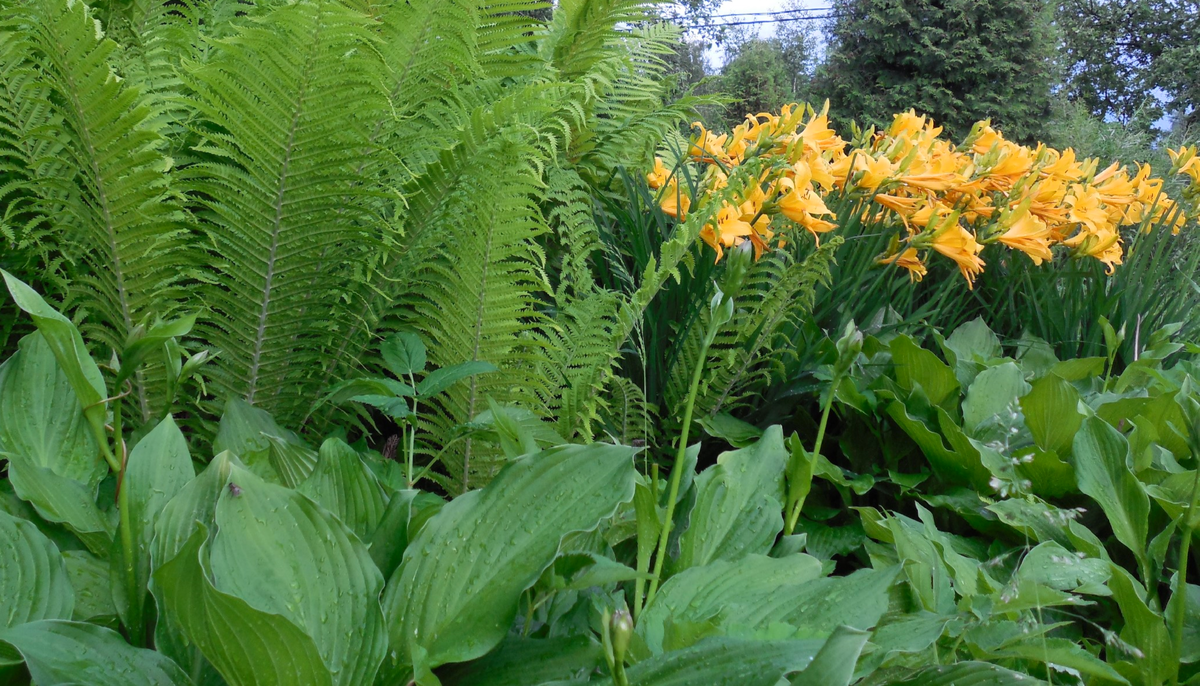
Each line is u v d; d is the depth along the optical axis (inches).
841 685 26.8
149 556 39.3
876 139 101.3
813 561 44.3
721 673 30.4
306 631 32.4
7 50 48.3
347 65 49.7
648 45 97.9
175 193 51.8
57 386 48.9
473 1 56.6
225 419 53.3
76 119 47.5
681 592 41.9
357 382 49.5
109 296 54.5
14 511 41.2
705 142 86.7
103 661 31.8
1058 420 68.9
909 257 86.7
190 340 57.6
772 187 75.4
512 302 59.4
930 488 71.1
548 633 42.8
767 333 68.3
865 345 80.4
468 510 39.5
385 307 62.4
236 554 33.5
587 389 61.7
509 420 47.3
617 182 90.5
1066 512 52.7
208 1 78.1
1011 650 45.1
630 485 39.6
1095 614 58.2
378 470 54.8
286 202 53.3
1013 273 107.7
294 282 56.6
